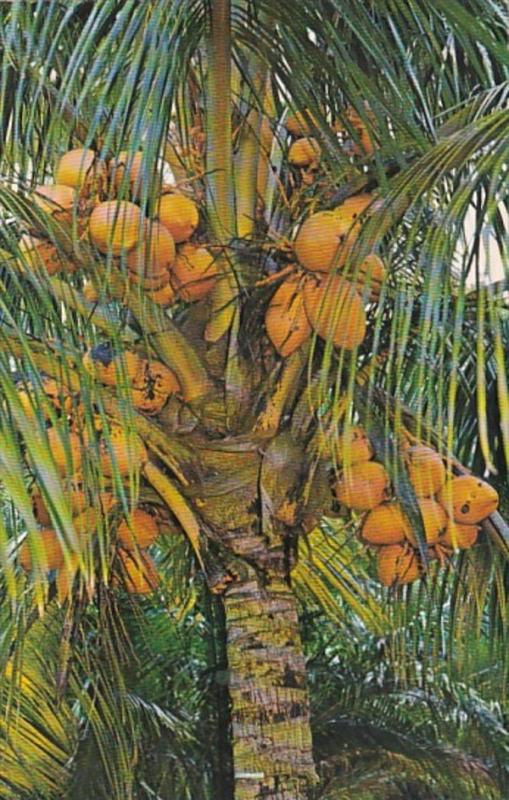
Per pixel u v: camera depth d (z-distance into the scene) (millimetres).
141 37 2381
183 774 4285
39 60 2553
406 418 2957
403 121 2410
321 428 2375
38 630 3723
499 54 2244
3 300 2217
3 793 3936
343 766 4465
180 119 2936
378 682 4684
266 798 2836
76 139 3039
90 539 2332
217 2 2607
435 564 3424
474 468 3445
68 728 4020
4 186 2367
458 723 4602
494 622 3500
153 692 4566
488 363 3369
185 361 2795
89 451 2354
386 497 2822
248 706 2885
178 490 2879
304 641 4883
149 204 2518
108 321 2344
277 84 2883
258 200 3004
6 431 1768
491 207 1983
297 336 2672
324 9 2545
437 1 2289
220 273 2771
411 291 2078
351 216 2633
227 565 2926
